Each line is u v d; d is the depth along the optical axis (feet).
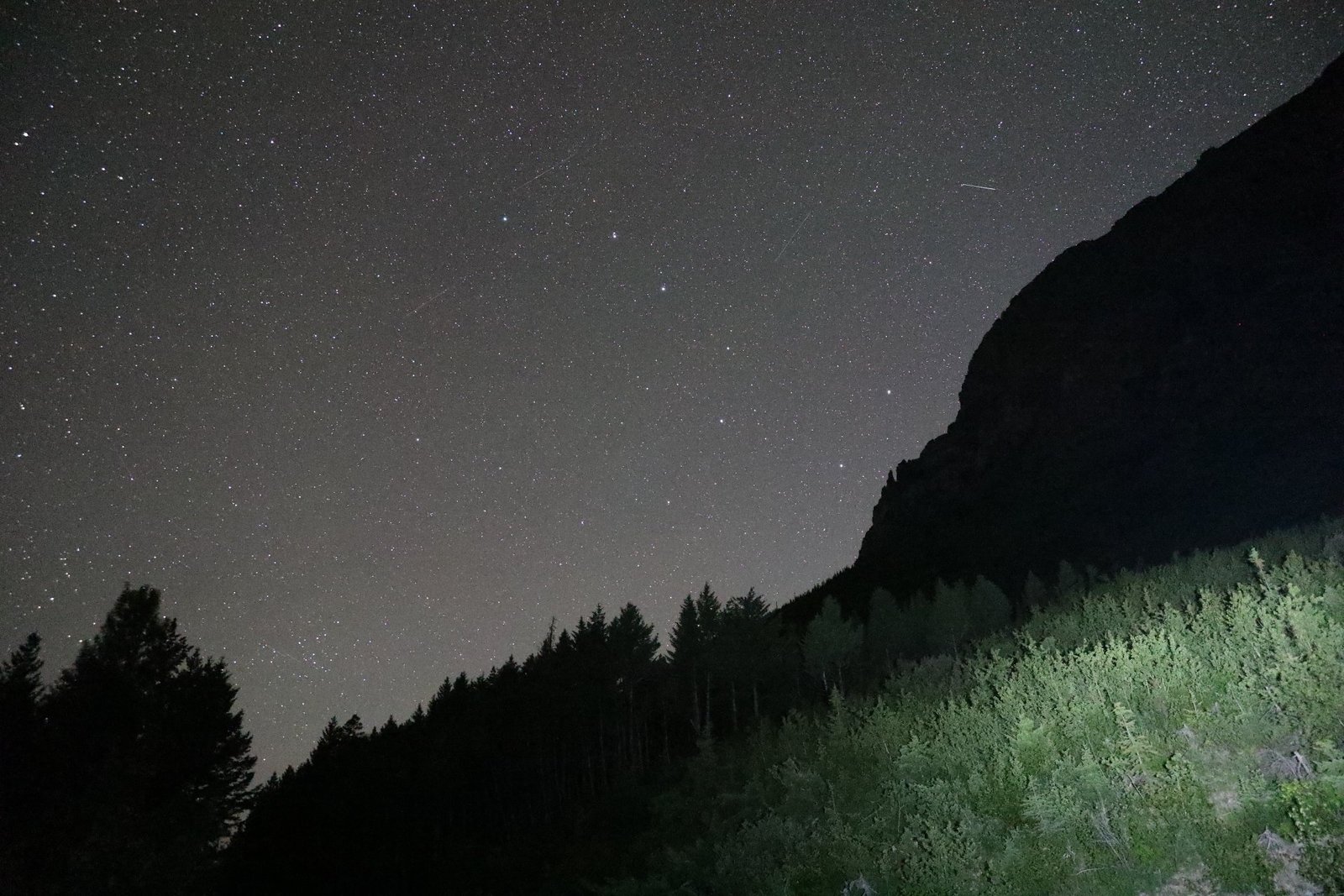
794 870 32.55
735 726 119.24
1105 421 276.62
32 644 95.86
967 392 368.48
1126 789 26.48
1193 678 31.76
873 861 30.40
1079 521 220.23
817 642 137.28
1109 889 23.21
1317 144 292.40
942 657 63.62
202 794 113.50
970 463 322.55
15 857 76.28
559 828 130.41
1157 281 308.40
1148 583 58.75
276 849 164.14
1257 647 31.99
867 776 39.37
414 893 133.59
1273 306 251.39
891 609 146.72
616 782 143.02
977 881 25.79
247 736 121.80
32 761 85.40
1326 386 204.44
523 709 175.63
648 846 54.54
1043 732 31.27
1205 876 22.48
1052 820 26.35
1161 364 273.54
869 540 335.26
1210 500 180.55
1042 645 46.73
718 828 43.34
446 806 173.47
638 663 165.58
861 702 58.18
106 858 76.33
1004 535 244.01
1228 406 227.20
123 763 88.58
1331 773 23.02
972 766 33.58
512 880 110.63
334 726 209.87
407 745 191.01
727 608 168.14
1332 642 28.35
